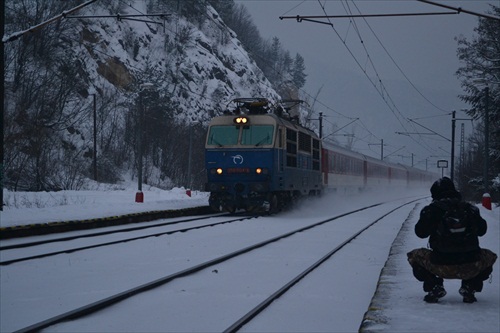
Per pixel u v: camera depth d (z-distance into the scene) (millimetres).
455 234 7395
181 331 6703
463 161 58594
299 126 28875
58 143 45094
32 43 48719
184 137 58156
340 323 7172
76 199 30578
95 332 6629
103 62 60688
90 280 9859
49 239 15680
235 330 6645
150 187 50125
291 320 7277
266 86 88312
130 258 12484
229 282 9727
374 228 20750
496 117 37375
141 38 68750
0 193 19953
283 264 11750
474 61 36688
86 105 53375
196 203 29531
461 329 6309
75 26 55875
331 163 36781
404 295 8133
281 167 24828
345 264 12031
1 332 6652
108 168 49469
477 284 7645
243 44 99625
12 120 37594
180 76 69812
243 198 24469
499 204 35344
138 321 7125
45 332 6602
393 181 62625
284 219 24016
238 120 24578
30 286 9391
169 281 9633
